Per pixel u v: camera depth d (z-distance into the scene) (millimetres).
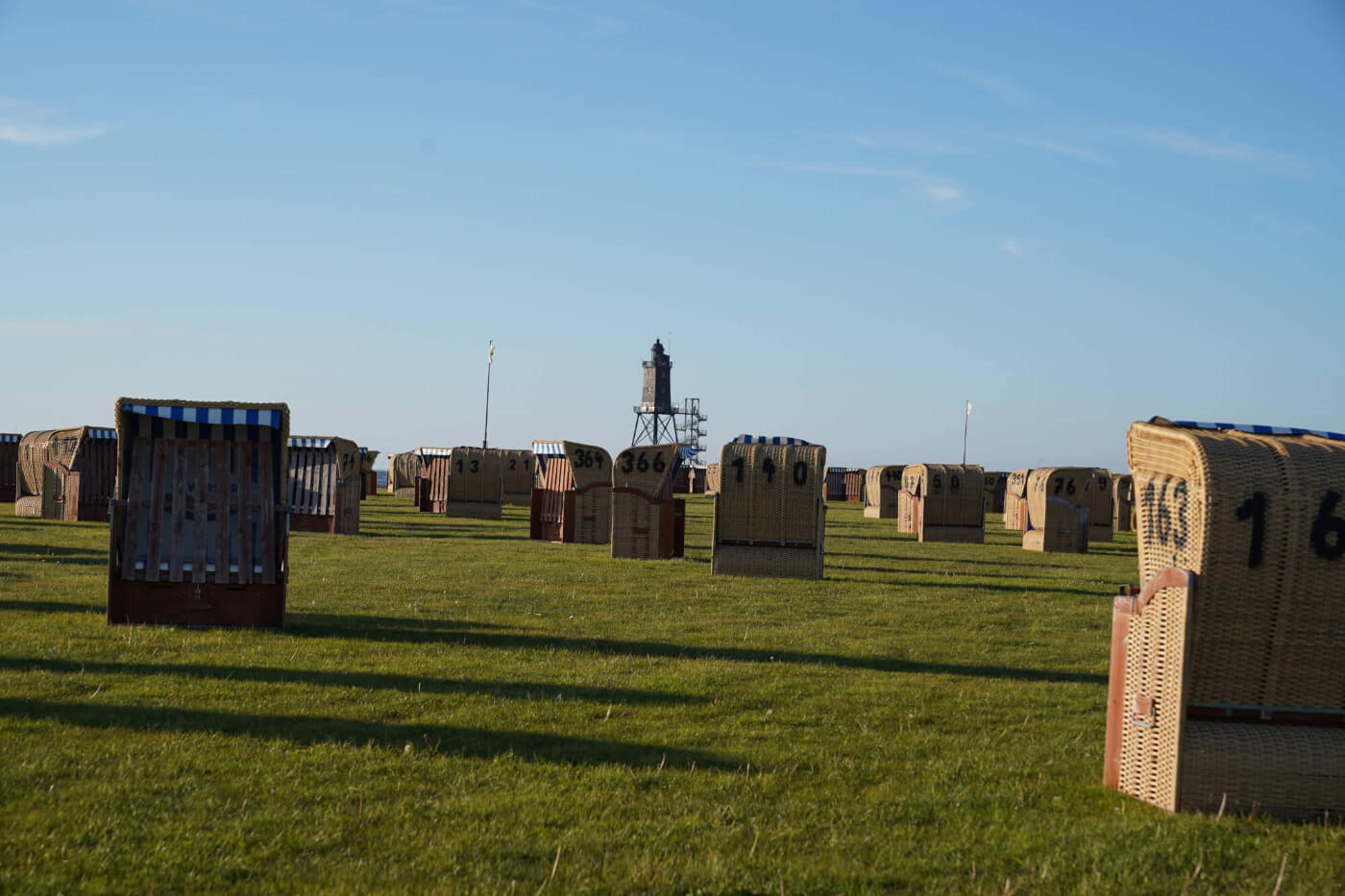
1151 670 8133
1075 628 18141
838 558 32312
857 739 9820
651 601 19781
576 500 34719
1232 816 7656
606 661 13273
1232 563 7812
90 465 37656
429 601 18672
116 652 12680
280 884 6090
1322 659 7926
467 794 7793
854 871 6535
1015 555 36531
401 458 72812
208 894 5926
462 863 6480
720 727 10062
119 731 9102
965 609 20203
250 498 15078
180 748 8633
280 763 8344
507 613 17578
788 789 8195
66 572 20969
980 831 7379
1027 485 41156
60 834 6703
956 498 42625
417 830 7035
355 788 7809
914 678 12961
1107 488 50312
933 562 32094
